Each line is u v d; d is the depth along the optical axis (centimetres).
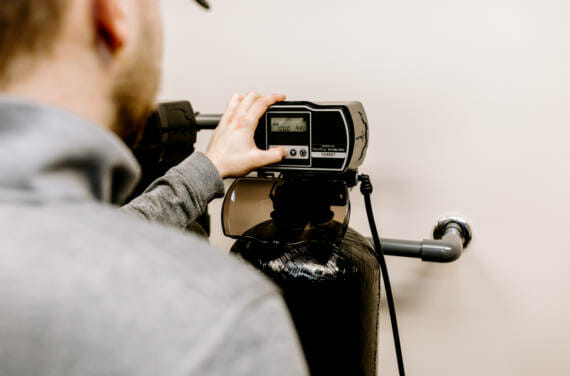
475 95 74
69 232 21
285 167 60
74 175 23
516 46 70
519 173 75
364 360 65
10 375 20
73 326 20
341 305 59
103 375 19
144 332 20
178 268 21
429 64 75
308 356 61
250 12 82
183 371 19
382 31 76
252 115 59
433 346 86
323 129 57
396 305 86
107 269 20
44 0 22
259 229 66
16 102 21
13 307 20
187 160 57
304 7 79
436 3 72
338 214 65
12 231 20
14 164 21
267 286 23
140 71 28
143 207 52
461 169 77
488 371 83
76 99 25
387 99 78
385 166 81
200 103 88
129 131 31
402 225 82
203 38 85
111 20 25
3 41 22
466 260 80
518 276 78
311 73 81
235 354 20
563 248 75
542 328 79
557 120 71
